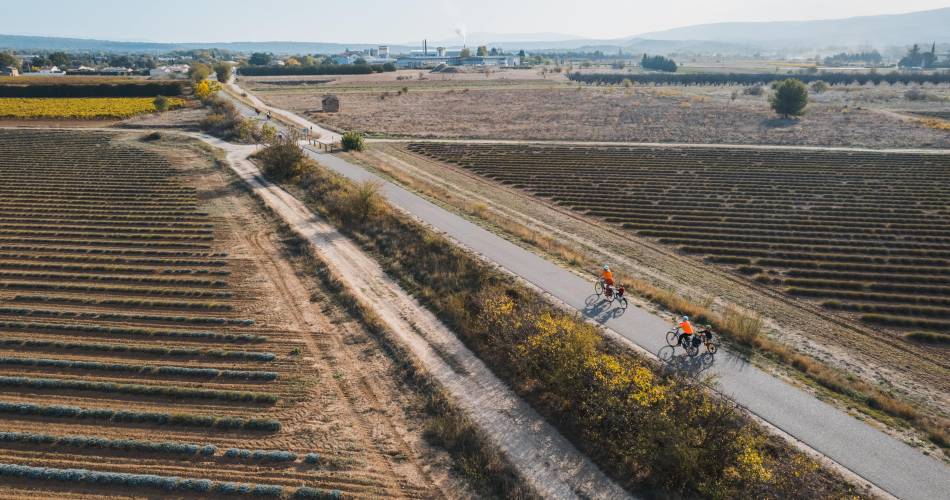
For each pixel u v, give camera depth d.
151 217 56.19
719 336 32.69
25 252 46.97
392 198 60.91
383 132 117.81
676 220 62.12
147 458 23.34
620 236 56.22
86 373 29.58
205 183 69.31
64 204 60.56
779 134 126.19
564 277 40.25
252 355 30.84
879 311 40.75
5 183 68.56
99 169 76.06
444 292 38.97
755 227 60.31
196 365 30.28
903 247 54.91
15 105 129.38
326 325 34.84
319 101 167.75
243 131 98.38
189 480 21.77
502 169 85.75
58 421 25.47
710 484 20.95
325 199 60.16
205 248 48.06
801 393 27.17
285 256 46.31
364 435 24.83
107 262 44.97
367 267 44.03
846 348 34.31
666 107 170.38
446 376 29.19
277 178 70.06
